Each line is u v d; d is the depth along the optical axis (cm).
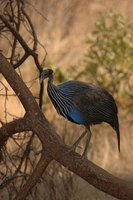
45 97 2375
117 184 1095
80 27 3397
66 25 3394
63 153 1145
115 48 2492
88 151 2162
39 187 1614
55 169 1625
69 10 3506
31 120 1162
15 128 1188
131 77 2741
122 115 2486
